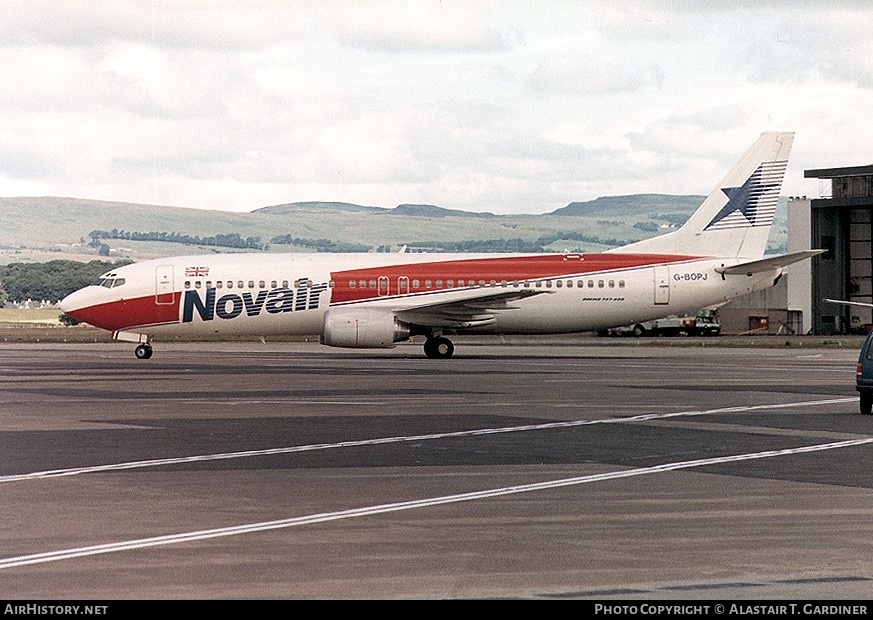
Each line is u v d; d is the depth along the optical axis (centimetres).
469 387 7775
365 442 4747
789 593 2261
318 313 12106
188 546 2691
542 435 5012
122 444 4666
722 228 12731
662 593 2262
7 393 7256
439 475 3834
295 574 2414
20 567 2472
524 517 3072
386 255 12419
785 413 6041
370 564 2508
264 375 9019
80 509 3183
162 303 11950
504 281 12288
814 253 12206
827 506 3241
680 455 4356
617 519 3044
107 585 2317
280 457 4284
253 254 12444
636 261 12538
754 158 12731
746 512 3147
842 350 14338
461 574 2420
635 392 7406
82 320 11988
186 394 7188
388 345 11738
